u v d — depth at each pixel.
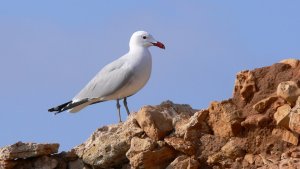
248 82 15.38
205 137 15.62
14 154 17.34
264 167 14.40
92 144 17.23
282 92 14.62
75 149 17.73
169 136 15.92
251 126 15.07
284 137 14.73
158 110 16.55
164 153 15.86
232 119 15.23
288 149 14.63
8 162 17.38
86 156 17.14
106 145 16.80
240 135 15.25
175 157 15.88
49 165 17.48
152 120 16.00
